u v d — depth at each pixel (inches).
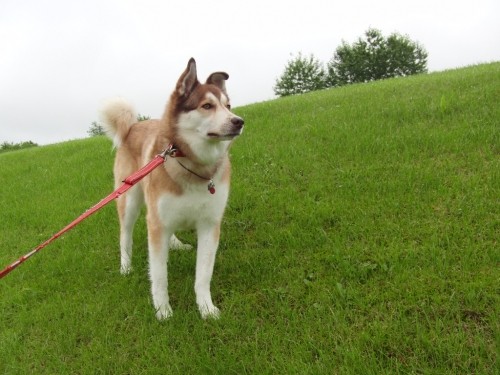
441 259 152.7
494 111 270.1
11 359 148.0
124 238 193.6
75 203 292.7
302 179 244.1
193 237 218.8
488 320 126.0
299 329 137.7
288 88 1678.2
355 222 187.9
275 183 247.9
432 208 186.7
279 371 123.2
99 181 329.1
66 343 151.6
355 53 1754.4
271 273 169.3
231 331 142.2
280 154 280.1
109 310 167.6
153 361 137.9
